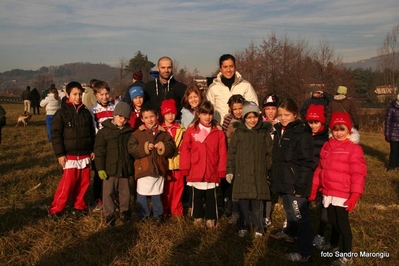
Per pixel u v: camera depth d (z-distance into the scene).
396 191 7.13
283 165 4.46
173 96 6.20
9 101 54.88
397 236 4.89
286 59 29.50
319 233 4.80
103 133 5.33
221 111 6.15
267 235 4.93
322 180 4.43
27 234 4.81
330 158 4.37
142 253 4.34
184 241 4.73
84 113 5.59
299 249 4.33
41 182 7.49
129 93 6.31
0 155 10.70
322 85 28.41
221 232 5.02
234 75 6.18
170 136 5.46
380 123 23.97
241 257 4.34
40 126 20.28
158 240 4.65
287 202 4.52
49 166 9.09
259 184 4.88
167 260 4.22
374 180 7.96
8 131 17.27
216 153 5.32
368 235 4.95
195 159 5.26
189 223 5.33
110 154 5.29
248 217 4.97
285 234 4.77
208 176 5.21
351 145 4.31
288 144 4.43
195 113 5.65
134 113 5.96
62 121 5.44
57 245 4.53
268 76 30.05
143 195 5.30
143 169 5.25
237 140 4.98
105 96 6.12
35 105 29.33
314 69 29.31
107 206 5.28
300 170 4.30
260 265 4.21
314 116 4.90
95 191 6.20
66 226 5.14
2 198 6.28
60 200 5.41
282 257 4.39
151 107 5.39
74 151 5.46
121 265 4.12
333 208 4.38
